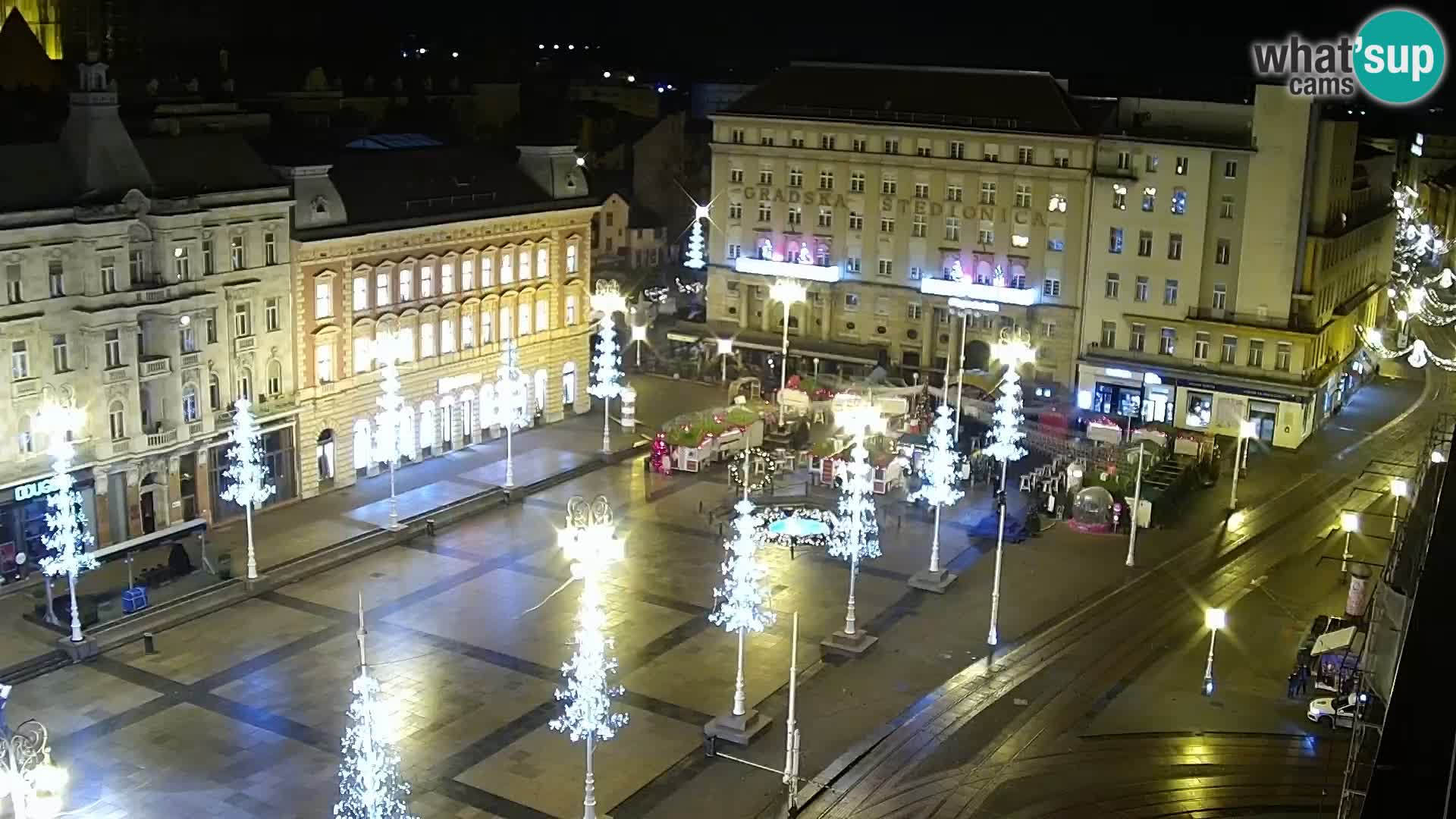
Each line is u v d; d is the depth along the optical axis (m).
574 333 117.44
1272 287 112.31
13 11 116.56
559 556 85.19
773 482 100.44
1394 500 98.38
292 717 62.38
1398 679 33.09
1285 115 109.12
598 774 58.06
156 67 136.88
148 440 81.56
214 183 85.44
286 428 92.38
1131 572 84.62
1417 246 130.62
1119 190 117.69
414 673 67.44
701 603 77.75
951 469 87.00
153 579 76.44
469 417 108.38
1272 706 65.38
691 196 189.75
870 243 131.12
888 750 60.91
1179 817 54.91
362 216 96.81
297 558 81.88
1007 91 125.44
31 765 41.22
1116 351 120.38
